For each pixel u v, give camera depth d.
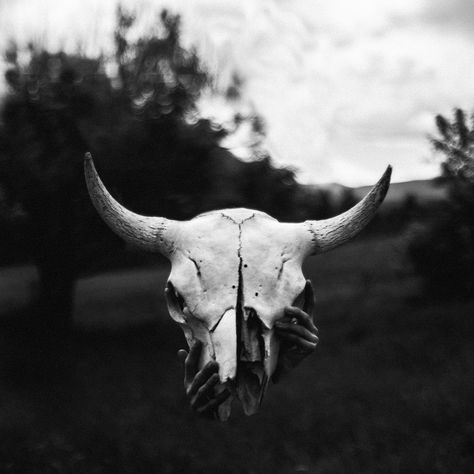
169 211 21.64
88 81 22.92
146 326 24.39
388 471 9.02
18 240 21.47
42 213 21.28
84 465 9.86
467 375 14.36
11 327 22.94
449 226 24.02
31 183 20.69
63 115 21.39
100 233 22.00
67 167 20.88
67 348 20.94
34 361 18.55
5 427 12.55
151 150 21.44
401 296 26.00
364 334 20.95
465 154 22.95
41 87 21.94
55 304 22.98
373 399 13.15
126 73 23.41
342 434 10.91
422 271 25.23
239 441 10.86
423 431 10.59
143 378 17.66
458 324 21.16
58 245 21.88
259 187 22.16
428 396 12.70
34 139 21.27
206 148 21.70
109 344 22.02
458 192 23.41
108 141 21.06
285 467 9.72
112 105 22.56
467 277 24.59
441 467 9.02
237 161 22.80
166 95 22.72
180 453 10.21
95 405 14.41
